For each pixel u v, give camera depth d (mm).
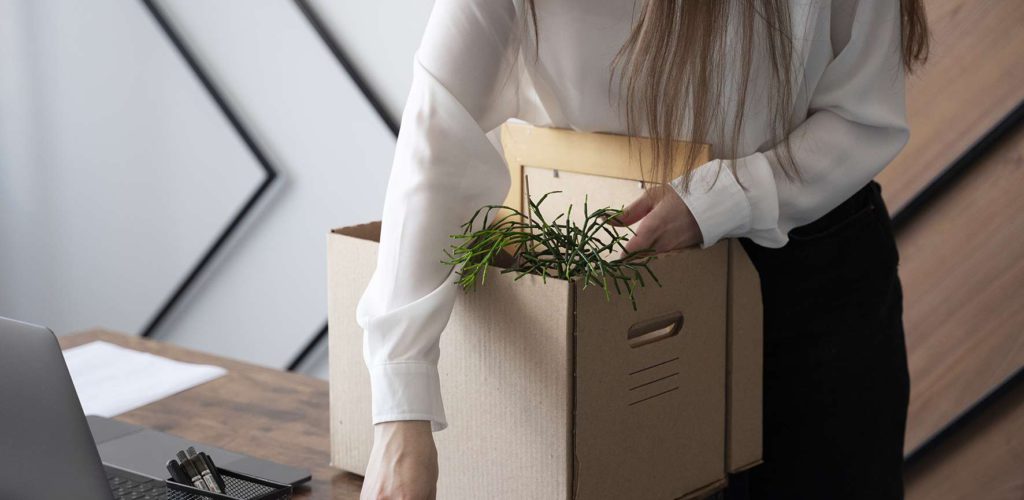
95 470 1015
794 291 1431
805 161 1338
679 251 1239
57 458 1014
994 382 2211
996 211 2148
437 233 1206
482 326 1201
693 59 1207
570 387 1141
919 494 2326
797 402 1489
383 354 1171
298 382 1734
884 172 2230
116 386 1695
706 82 1228
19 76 3545
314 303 3047
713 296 1284
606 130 1391
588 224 1400
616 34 1292
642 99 1265
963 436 2258
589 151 1387
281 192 3039
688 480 1302
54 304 3707
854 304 1477
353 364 1357
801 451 1516
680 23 1190
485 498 1243
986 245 2170
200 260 3223
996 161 2131
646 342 1210
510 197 1488
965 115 2133
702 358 1285
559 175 1437
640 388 1211
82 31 3348
